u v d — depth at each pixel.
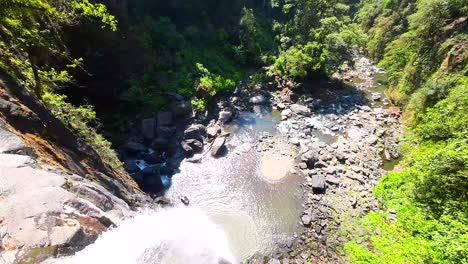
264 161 23.47
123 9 26.17
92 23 22.66
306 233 17.34
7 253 4.81
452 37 25.47
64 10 13.92
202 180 21.55
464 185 12.28
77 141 11.57
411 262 14.00
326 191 20.36
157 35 32.28
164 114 25.70
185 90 28.08
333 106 31.47
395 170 21.69
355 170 21.97
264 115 29.81
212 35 38.03
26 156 6.95
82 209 6.14
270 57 37.78
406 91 29.02
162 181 21.20
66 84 21.39
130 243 5.98
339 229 17.30
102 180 10.82
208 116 28.03
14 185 6.14
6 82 9.22
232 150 24.67
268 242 16.80
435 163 13.05
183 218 10.36
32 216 5.51
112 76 25.77
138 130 24.58
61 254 5.04
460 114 16.30
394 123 27.83
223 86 31.31
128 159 21.88
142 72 28.34
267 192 20.56
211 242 7.24
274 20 46.06
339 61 35.66
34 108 9.73
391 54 34.97
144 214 8.59
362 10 56.28
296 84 33.88
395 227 16.55
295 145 25.28
